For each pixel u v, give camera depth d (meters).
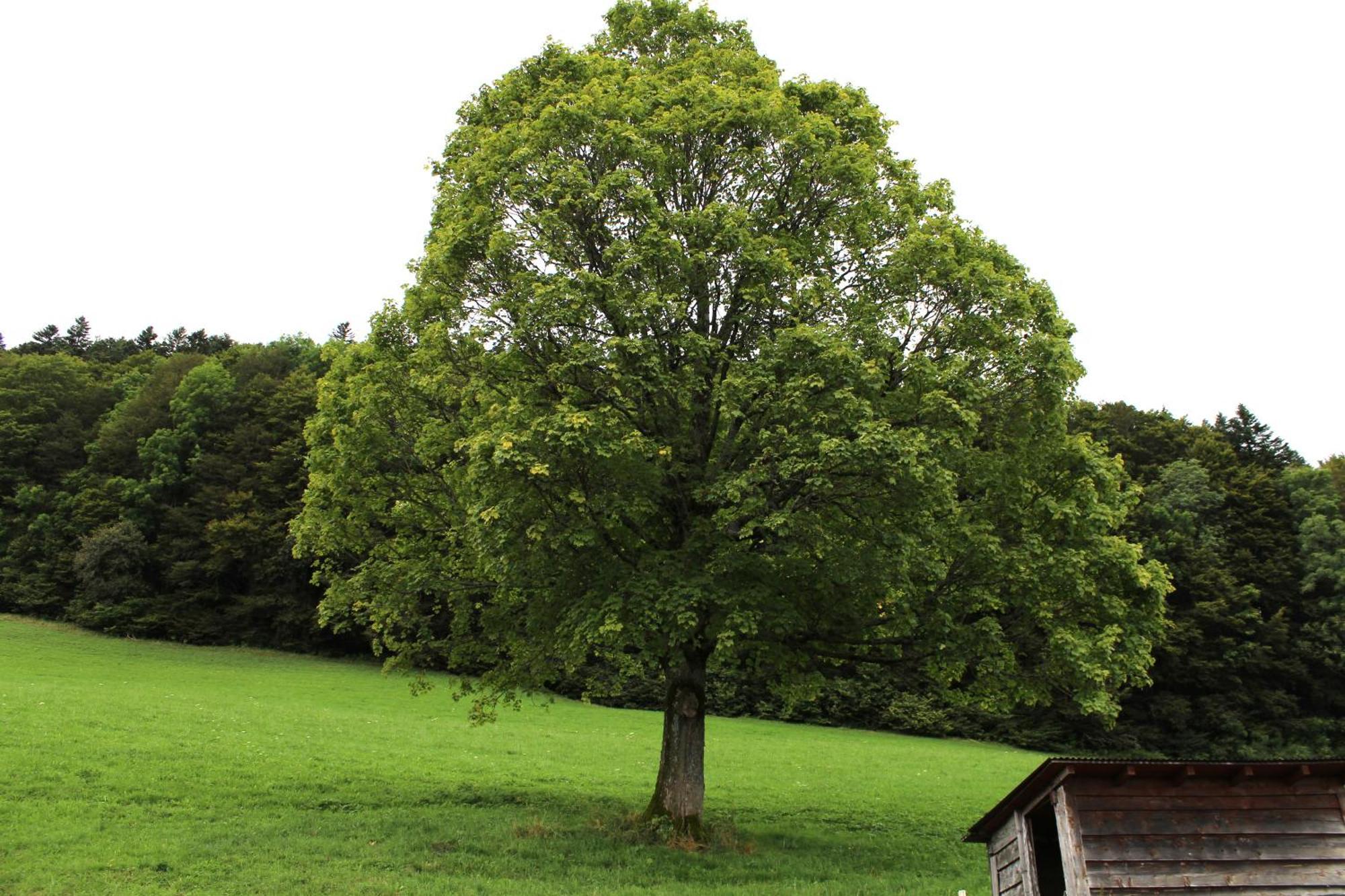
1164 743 52.69
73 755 20.52
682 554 16.19
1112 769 10.03
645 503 16.27
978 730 51.91
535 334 16.81
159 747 22.50
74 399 76.38
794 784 28.09
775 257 16.36
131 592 60.66
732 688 52.44
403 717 37.16
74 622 60.22
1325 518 56.59
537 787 23.38
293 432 66.38
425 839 16.39
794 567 15.94
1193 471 60.28
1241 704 52.91
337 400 19.02
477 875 14.47
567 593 16.23
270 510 62.75
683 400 16.34
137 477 67.25
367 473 18.83
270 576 60.97
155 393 72.00
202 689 41.84
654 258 16.38
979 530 16.94
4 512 66.75
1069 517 16.84
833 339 15.77
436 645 19.48
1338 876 10.07
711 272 16.73
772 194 18.36
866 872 16.55
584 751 31.12
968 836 12.00
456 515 18.55
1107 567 16.98
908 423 16.36
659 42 20.97
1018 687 17.64
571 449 14.59
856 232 18.08
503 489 15.12
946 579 17.16
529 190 17.38
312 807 18.73
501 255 17.39
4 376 76.31
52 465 70.75
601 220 17.45
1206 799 10.28
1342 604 53.88
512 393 17.52
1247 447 73.50
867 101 19.84
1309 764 10.20
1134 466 65.12
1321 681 53.94
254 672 51.06
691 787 17.83
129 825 16.16
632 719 44.62
